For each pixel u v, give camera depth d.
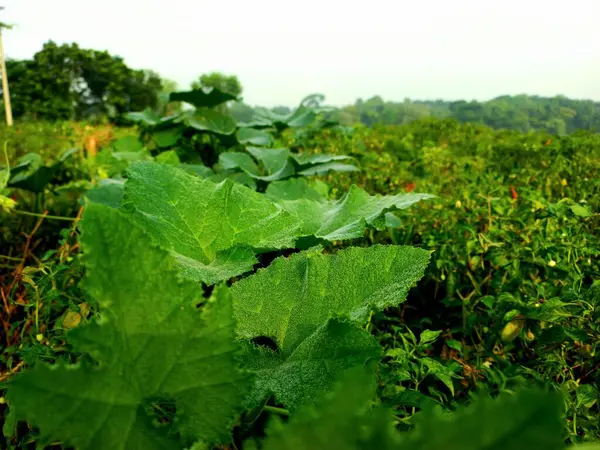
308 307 0.55
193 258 0.71
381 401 0.66
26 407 0.32
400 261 0.54
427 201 1.73
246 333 0.55
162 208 0.71
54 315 0.99
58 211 1.74
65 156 1.79
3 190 1.53
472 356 0.98
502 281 1.11
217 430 0.38
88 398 0.34
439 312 1.19
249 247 0.72
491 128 5.25
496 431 0.22
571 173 2.41
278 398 0.44
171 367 0.37
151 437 0.36
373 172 2.48
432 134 4.91
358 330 0.45
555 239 1.21
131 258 0.35
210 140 2.62
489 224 1.40
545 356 0.88
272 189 1.52
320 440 0.25
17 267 1.16
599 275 1.13
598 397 0.79
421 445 0.23
